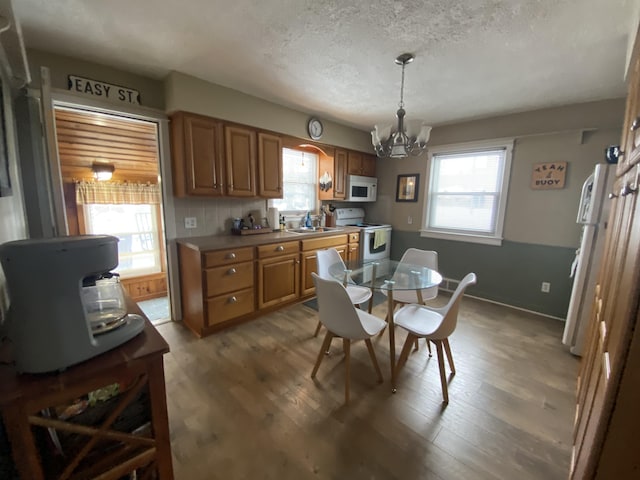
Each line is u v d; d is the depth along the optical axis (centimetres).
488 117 337
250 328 271
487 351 237
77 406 100
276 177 318
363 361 220
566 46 179
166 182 263
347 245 385
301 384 192
